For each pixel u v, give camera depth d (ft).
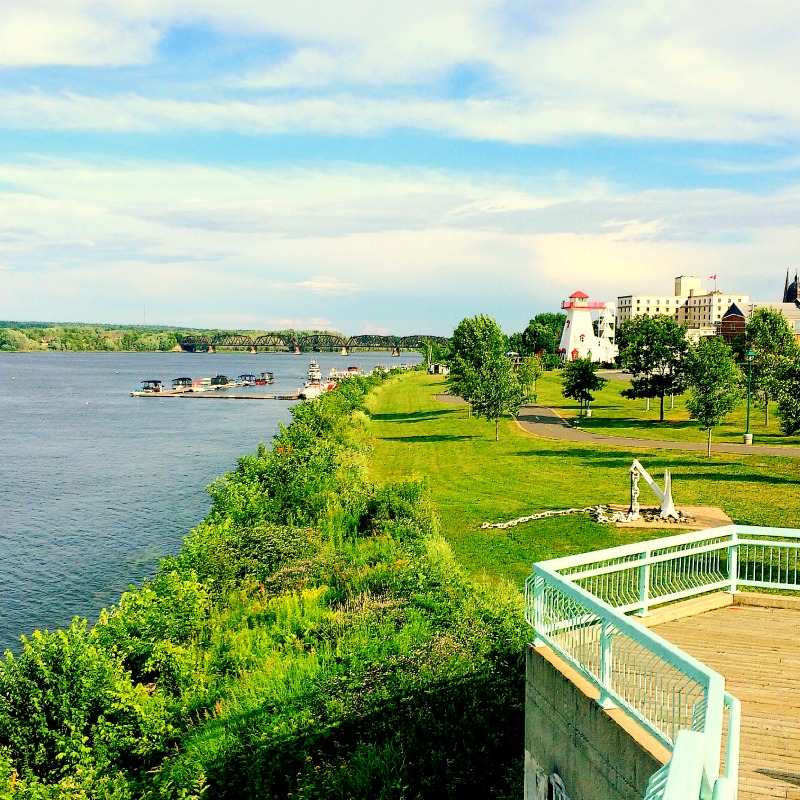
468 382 176.86
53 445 221.25
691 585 43.39
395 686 47.96
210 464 187.32
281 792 43.06
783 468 126.11
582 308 441.27
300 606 67.51
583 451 153.99
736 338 229.45
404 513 95.96
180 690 52.95
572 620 27.48
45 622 85.66
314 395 384.06
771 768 22.13
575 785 25.13
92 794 40.91
